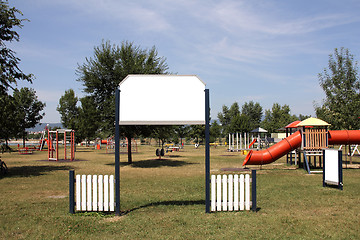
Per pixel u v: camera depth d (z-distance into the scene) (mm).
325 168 11992
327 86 29078
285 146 18969
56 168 21031
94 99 24688
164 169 19781
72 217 7762
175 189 11844
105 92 24469
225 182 8148
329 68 29266
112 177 7980
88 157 32969
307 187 11922
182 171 18484
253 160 18984
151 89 8492
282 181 13586
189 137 72500
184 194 10797
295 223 6973
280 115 71062
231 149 36875
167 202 9453
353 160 23734
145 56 24891
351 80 28188
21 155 36906
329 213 7879
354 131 19125
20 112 47219
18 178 15805
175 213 8008
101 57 23781
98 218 7652
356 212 7938
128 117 8352
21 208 8828
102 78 24141
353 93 27016
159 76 8539
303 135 18391
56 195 11000
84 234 6387
